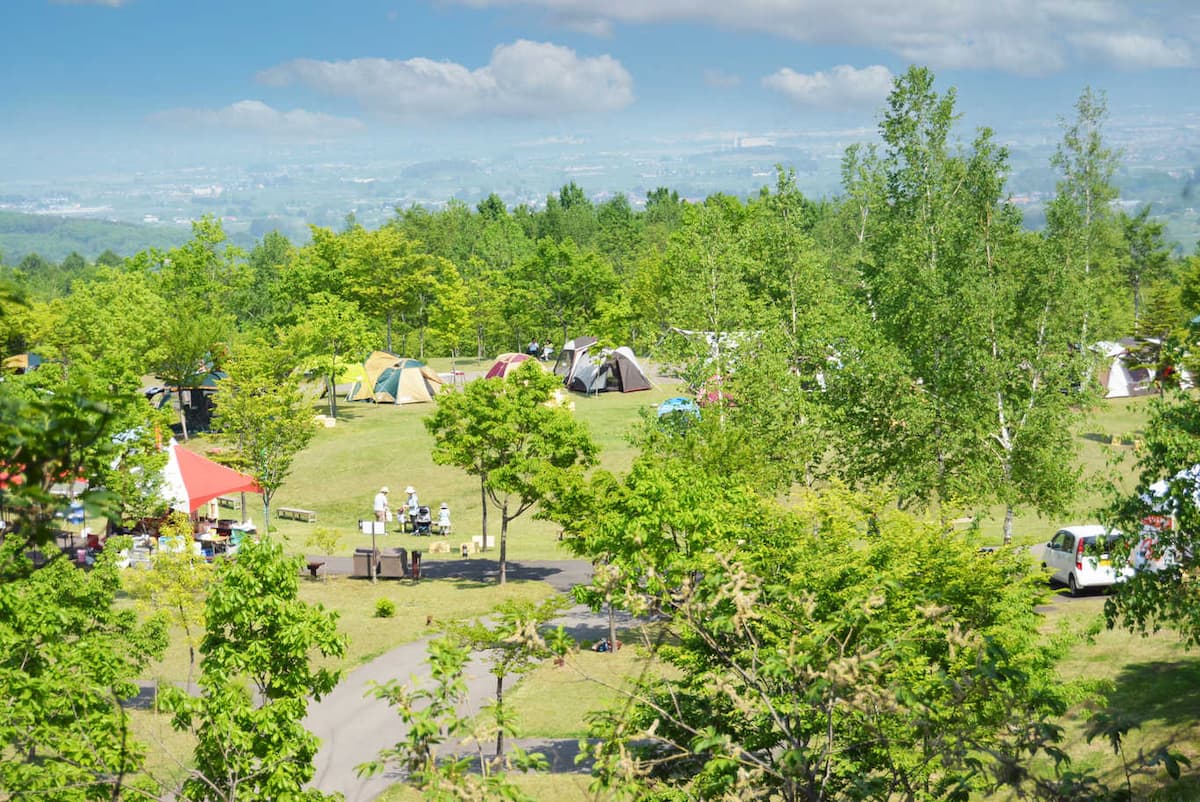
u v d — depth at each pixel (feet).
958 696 28.04
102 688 42.06
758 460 98.53
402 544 136.77
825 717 32.68
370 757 67.87
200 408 221.46
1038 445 98.37
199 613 74.59
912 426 100.68
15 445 18.51
